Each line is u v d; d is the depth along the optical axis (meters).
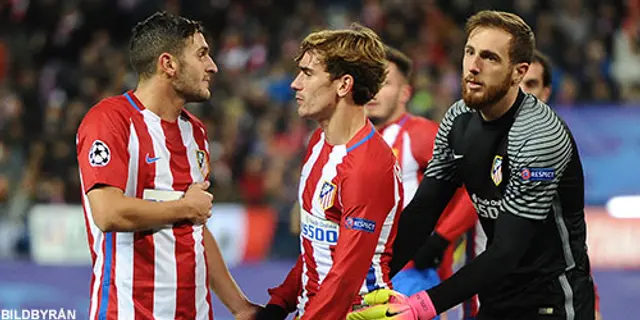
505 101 14.64
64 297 31.69
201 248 15.64
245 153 47.50
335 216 14.62
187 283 15.32
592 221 40.03
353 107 14.69
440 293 14.37
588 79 52.16
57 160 46.53
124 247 14.92
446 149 15.92
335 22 55.78
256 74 53.06
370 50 14.62
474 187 15.41
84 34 56.41
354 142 14.55
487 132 15.00
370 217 14.25
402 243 16.16
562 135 14.47
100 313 14.95
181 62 14.98
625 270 37.81
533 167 14.24
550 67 20.00
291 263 39.31
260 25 56.91
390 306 14.32
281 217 41.31
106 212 14.19
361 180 14.23
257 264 38.81
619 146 44.78
